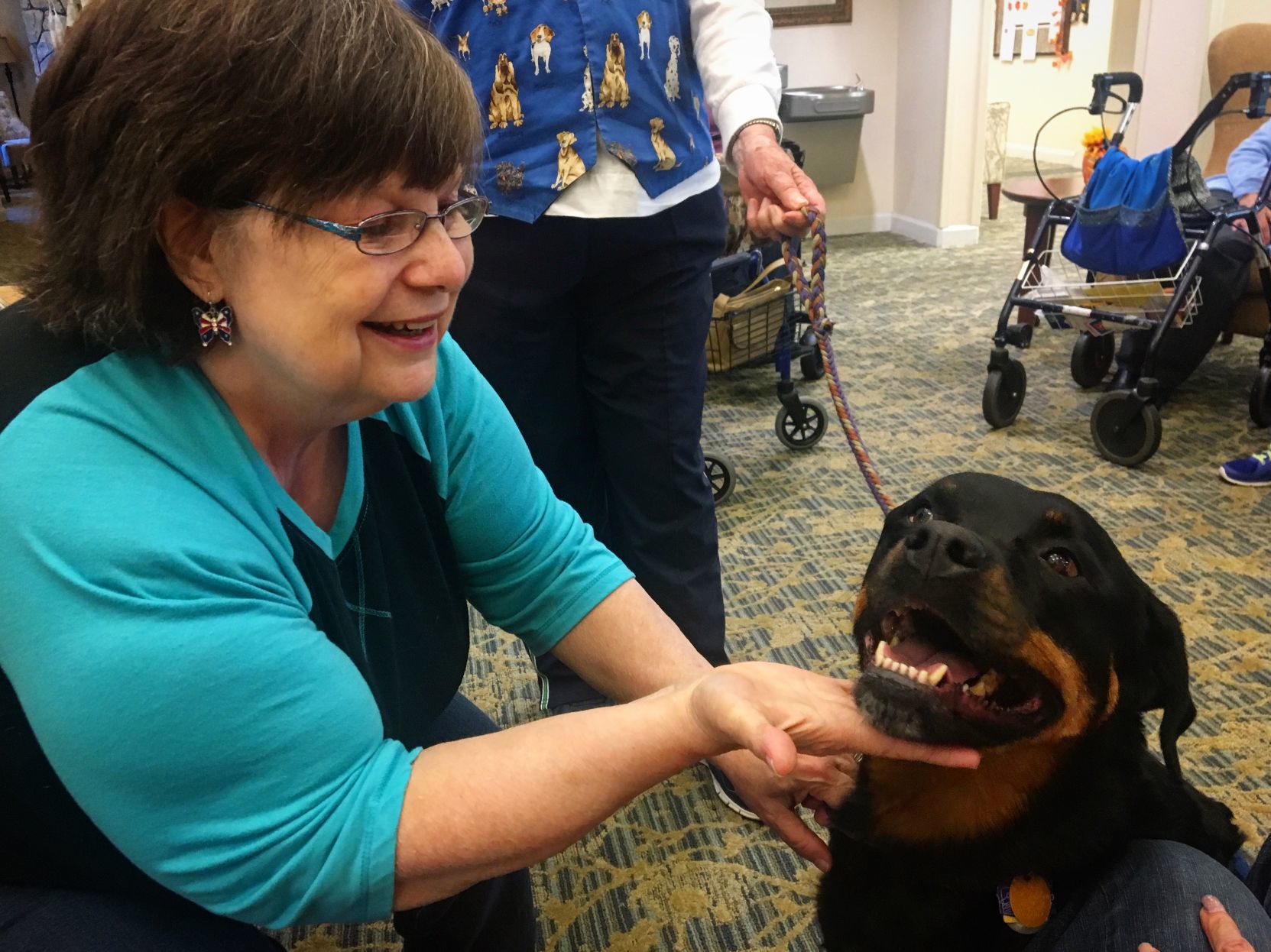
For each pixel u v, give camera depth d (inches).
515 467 48.3
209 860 33.0
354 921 36.0
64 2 114.8
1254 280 139.8
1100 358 154.3
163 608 31.4
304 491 41.1
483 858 35.2
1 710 34.2
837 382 58.2
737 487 128.6
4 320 36.4
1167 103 217.5
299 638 34.5
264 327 33.2
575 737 36.0
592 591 48.7
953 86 249.8
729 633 95.9
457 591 48.8
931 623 45.8
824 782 49.1
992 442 137.9
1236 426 138.2
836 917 50.3
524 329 69.8
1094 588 45.4
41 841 37.7
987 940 47.3
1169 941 38.9
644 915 66.4
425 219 33.7
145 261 31.8
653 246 68.4
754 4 70.5
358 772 35.0
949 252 256.4
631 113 65.2
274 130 29.7
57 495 31.5
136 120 29.7
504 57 63.2
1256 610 94.2
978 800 45.6
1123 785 46.7
